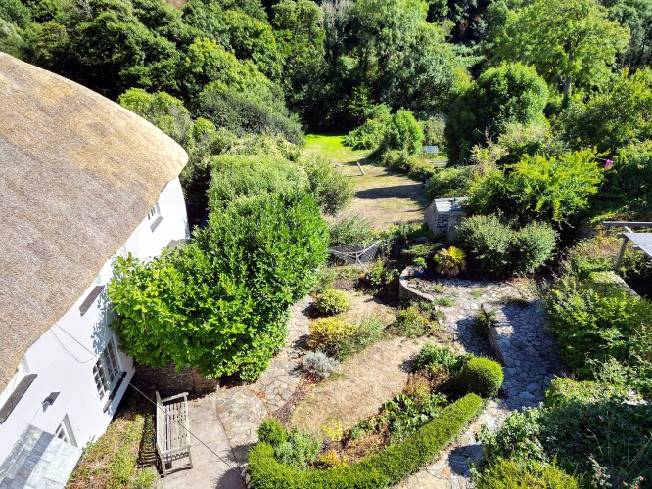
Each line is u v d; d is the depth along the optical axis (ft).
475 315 40.32
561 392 25.26
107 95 111.75
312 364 34.37
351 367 34.94
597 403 22.26
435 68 153.17
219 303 27.66
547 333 36.01
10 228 19.71
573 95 94.53
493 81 73.41
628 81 52.95
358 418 30.07
